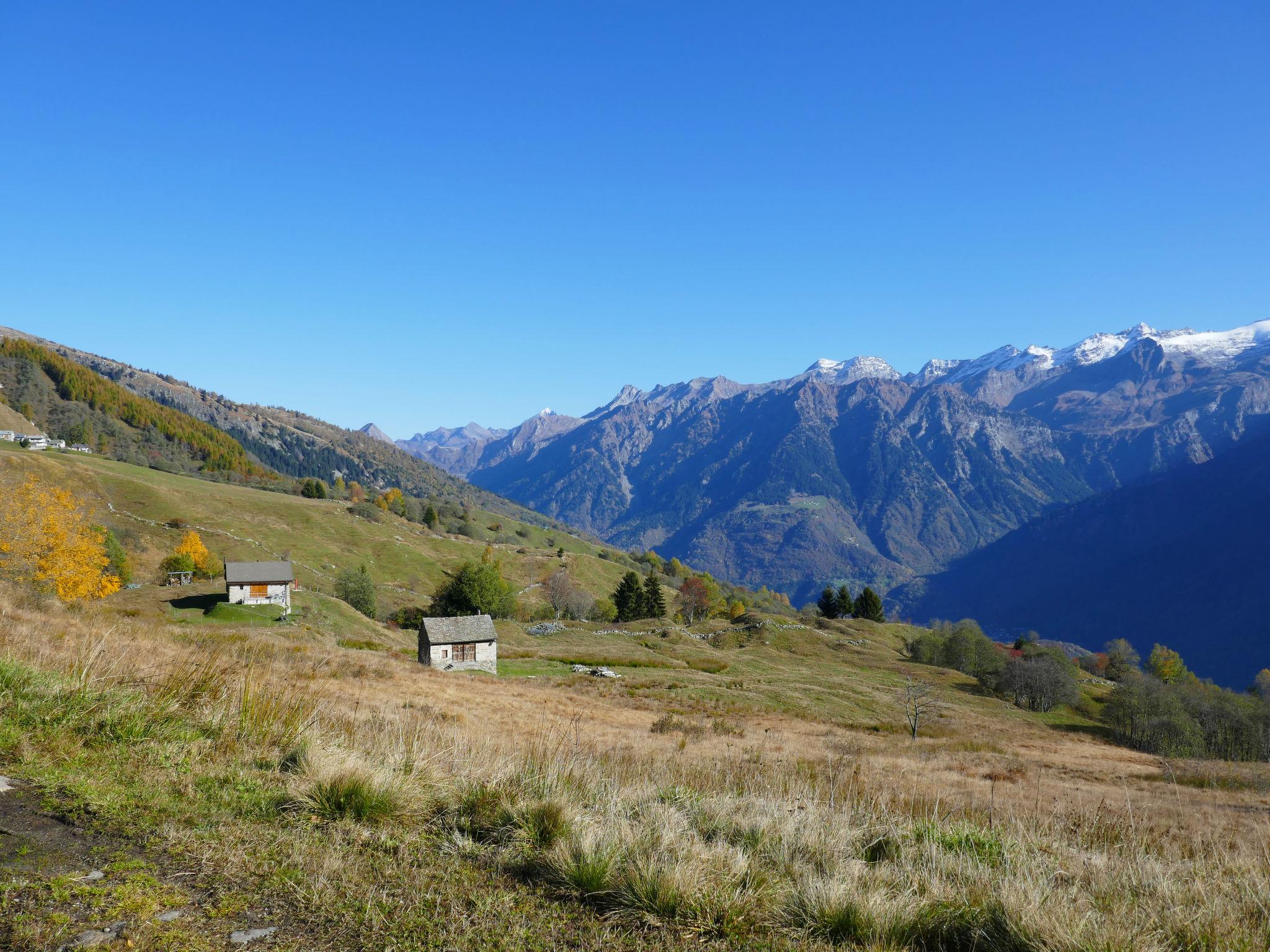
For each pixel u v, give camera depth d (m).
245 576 68.38
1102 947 4.47
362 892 4.32
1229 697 67.06
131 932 3.46
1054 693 76.88
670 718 32.75
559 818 5.88
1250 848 8.81
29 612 22.38
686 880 4.80
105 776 5.75
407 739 8.73
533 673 56.03
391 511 192.62
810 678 69.94
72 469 126.00
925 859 6.50
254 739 7.68
